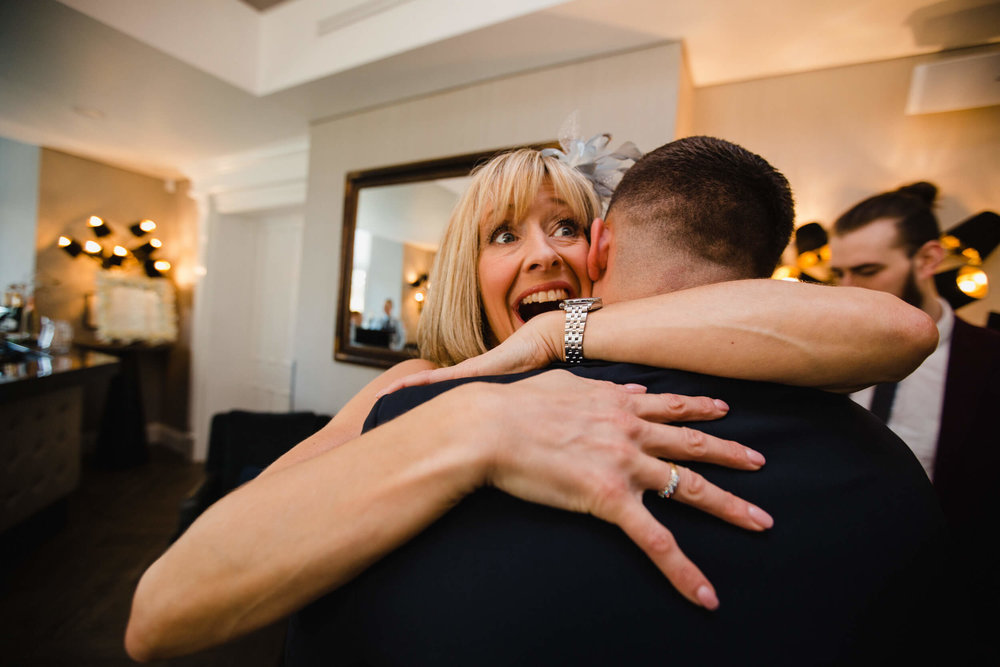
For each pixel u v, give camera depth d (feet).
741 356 1.33
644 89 6.04
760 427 1.31
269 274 13.89
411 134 8.18
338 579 1.12
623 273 1.74
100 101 9.40
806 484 1.23
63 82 8.59
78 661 5.84
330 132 9.35
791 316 1.32
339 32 7.39
